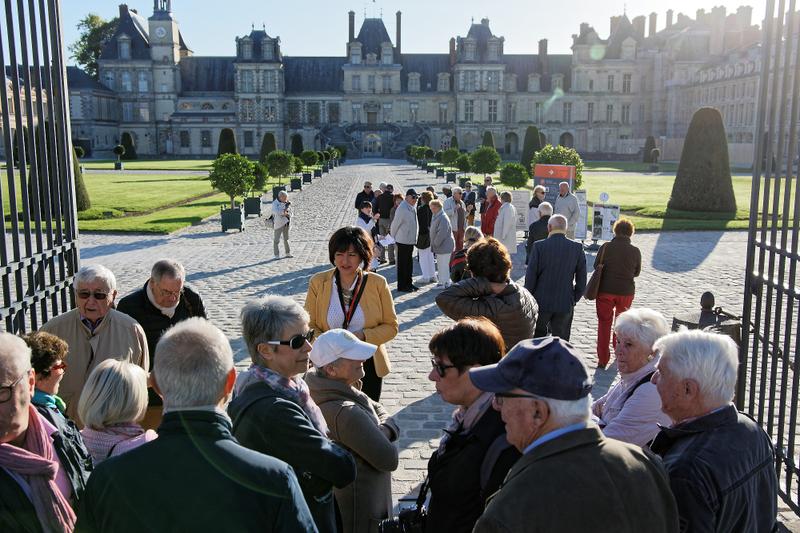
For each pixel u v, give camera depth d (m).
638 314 4.20
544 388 2.44
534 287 7.90
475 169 47.41
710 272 15.72
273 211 17.50
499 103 101.38
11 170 4.77
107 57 98.38
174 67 98.62
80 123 92.75
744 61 82.81
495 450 3.12
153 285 5.42
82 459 3.36
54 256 5.42
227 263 16.92
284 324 3.40
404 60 104.31
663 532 2.42
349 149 97.06
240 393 3.45
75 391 4.86
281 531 2.40
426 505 4.21
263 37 98.31
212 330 2.68
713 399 2.99
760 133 5.34
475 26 102.81
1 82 4.62
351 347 3.82
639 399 3.92
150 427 5.42
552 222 7.91
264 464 2.47
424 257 14.54
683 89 98.81
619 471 2.39
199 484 2.37
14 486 2.91
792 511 5.29
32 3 4.98
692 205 27.80
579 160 29.94
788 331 4.83
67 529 3.05
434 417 7.44
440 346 3.44
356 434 3.67
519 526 2.27
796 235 4.64
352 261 5.51
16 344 2.96
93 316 4.83
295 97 101.06
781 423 4.97
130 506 2.36
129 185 42.97
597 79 102.12
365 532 3.86
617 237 8.85
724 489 2.81
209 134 99.50
